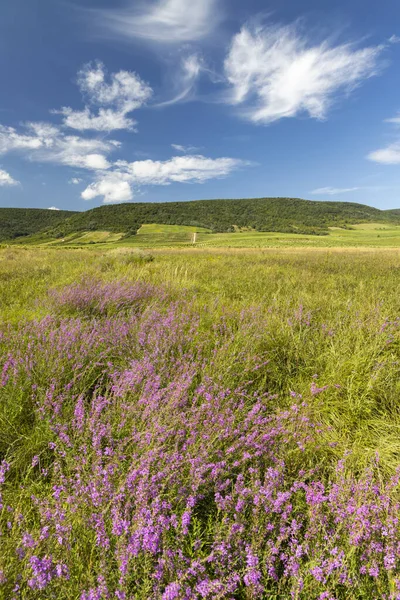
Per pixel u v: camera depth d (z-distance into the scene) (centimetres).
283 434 219
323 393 289
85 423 218
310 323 447
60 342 316
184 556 145
